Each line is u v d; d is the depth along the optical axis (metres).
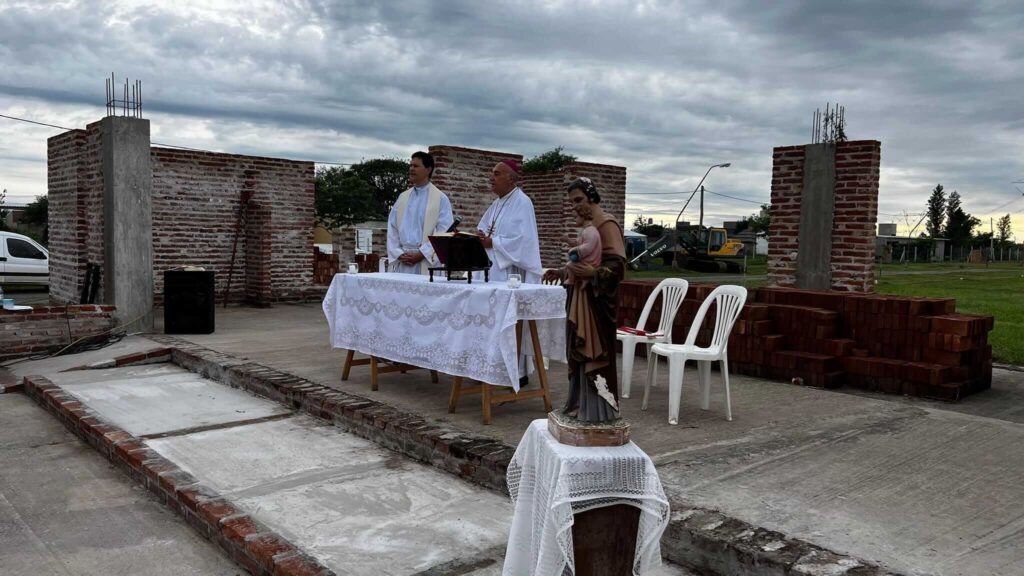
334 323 6.90
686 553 3.36
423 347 5.81
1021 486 4.04
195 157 13.23
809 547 3.13
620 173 14.03
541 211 15.25
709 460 4.46
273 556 3.39
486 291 5.26
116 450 5.23
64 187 12.26
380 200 62.78
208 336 9.72
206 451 5.25
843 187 8.33
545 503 2.82
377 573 3.39
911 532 3.40
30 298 15.61
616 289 2.87
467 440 4.84
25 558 3.74
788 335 7.23
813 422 5.41
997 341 9.95
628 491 2.71
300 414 6.29
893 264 48.28
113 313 9.65
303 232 14.50
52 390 6.97
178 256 13.18
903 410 5.80
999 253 63.31
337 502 4.28
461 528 3.91
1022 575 2.97
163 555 3.80
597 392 2.85
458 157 12.33
